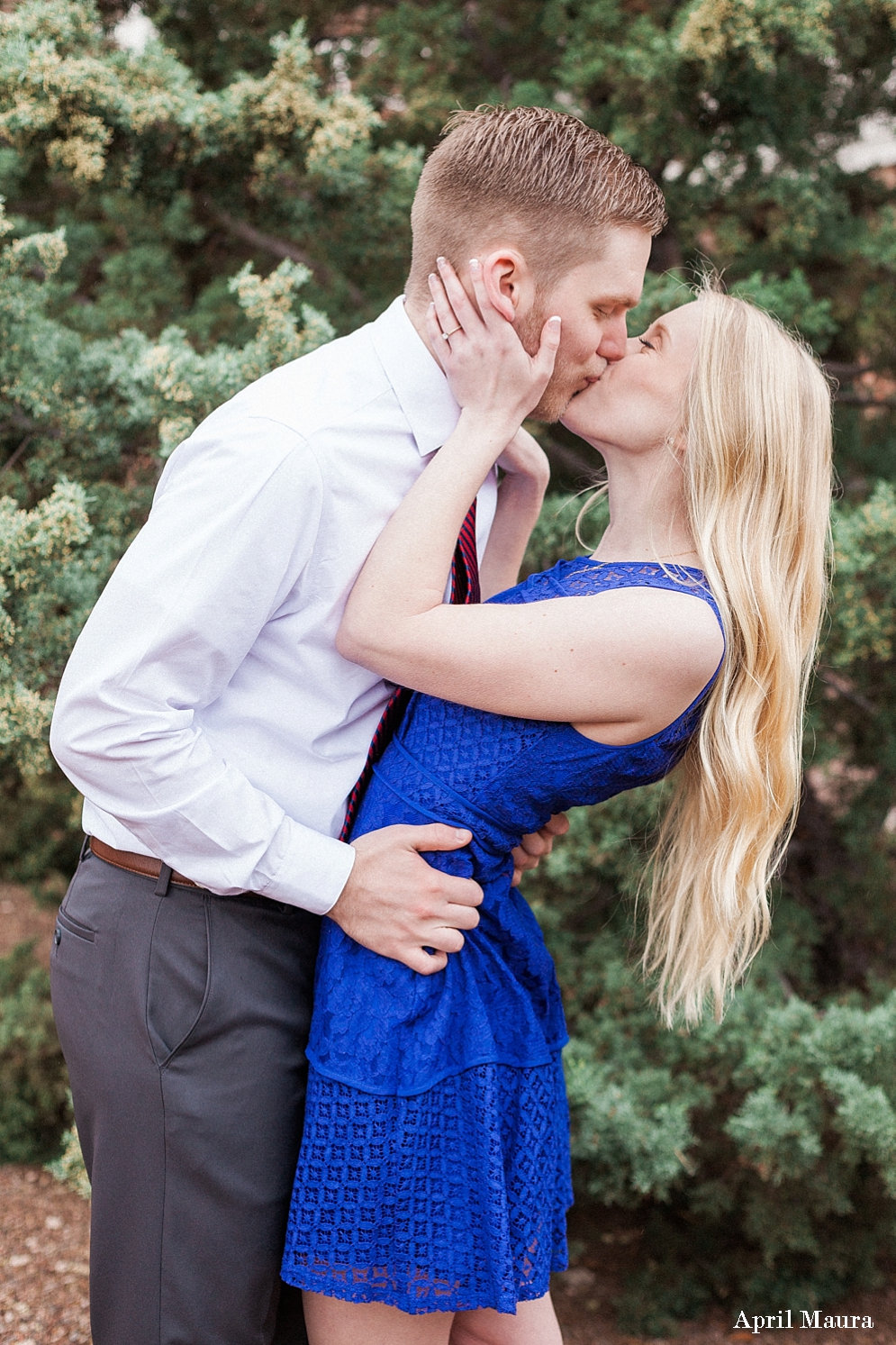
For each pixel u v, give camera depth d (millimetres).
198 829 1347
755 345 1495
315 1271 1395
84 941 1482
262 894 1416
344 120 2467
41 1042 3326
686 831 1680
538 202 1382
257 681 1454
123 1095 1433
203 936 1429
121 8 3434
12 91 2266
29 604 2078
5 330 2262
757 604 1470
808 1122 2545
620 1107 2570
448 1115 1409
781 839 3301
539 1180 1457
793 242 3178
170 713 1330
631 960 2934
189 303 3729
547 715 1380
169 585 1315
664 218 1489
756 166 3102
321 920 1537
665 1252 3080
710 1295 2992
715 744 1530
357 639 1387
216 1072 1424
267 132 2492
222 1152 1423
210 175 2666
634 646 1352
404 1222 1386
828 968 3584
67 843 3957
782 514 1505
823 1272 2973
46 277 2379
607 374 1521
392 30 3379
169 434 2176
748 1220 2846
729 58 2744
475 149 1416
